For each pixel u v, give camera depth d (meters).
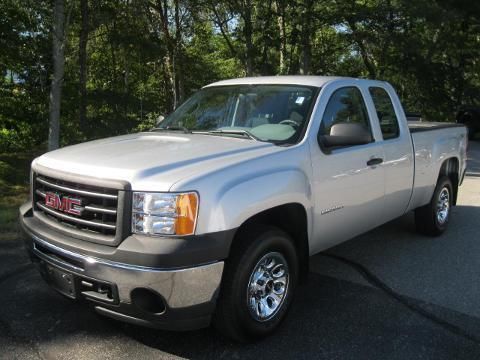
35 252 3.74
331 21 17.75
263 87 4.83
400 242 6.33
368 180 4.83
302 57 18.48
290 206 3.92
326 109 4.49
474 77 30.31
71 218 3.49
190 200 3.20
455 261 5.64
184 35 16.02
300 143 4.11
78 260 3.34
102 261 3.24
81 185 3.43
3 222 6.71
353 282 4.97
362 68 23.69
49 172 3.66
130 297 3.21
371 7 18.69
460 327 4.05
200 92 5.36
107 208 3.31
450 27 23.08
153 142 4.14
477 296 4.68
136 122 14.59
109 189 3.29
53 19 10.25
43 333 3.84
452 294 4.72
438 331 3.97
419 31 22.12
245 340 3.67
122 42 14.34
